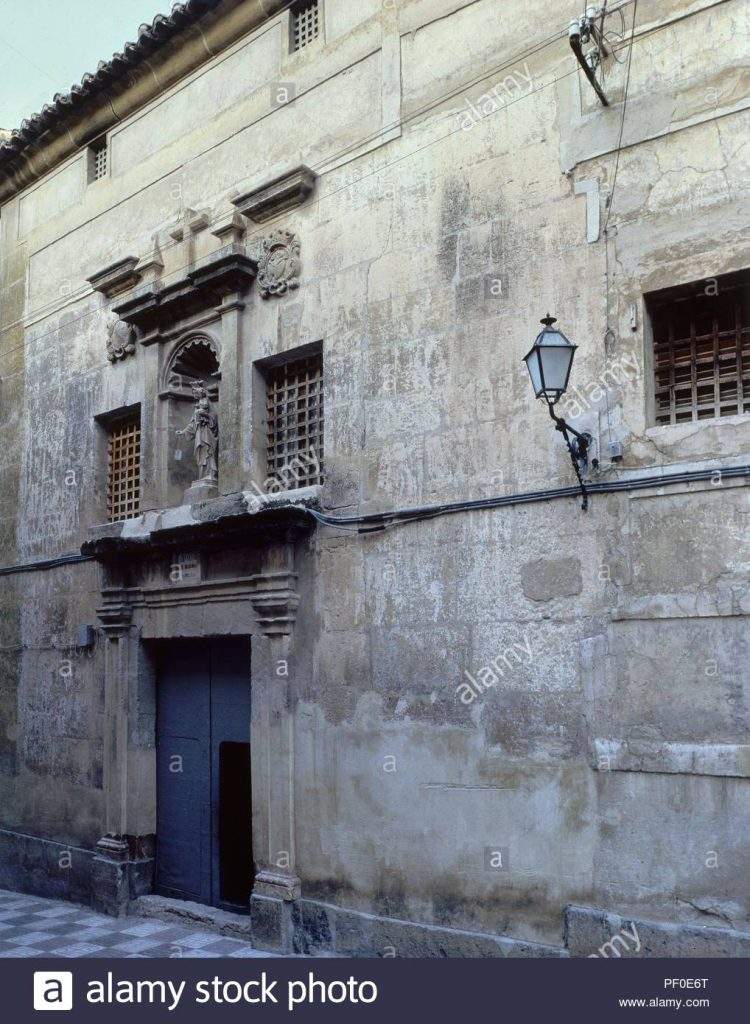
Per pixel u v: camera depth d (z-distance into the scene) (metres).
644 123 7.11
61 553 11.96
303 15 9.92
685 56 6.98
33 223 13.30
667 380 7.06
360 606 8.37
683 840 6.39
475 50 8.21
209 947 8.80
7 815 12.33
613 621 6.83
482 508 7.64
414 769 7.84
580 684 6.96
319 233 9.22
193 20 10.52
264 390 9.75
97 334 11.86
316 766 8.53
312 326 9.16
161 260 10.93
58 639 11.82
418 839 7.75
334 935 8.16
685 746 6.41
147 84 11.29
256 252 9.74
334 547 8.63
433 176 8.36
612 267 7.16
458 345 8.00
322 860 8.39
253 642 9.18
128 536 10.47
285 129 9.73
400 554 8.13
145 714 10.62
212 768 9.95
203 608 9.82
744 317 6.82
